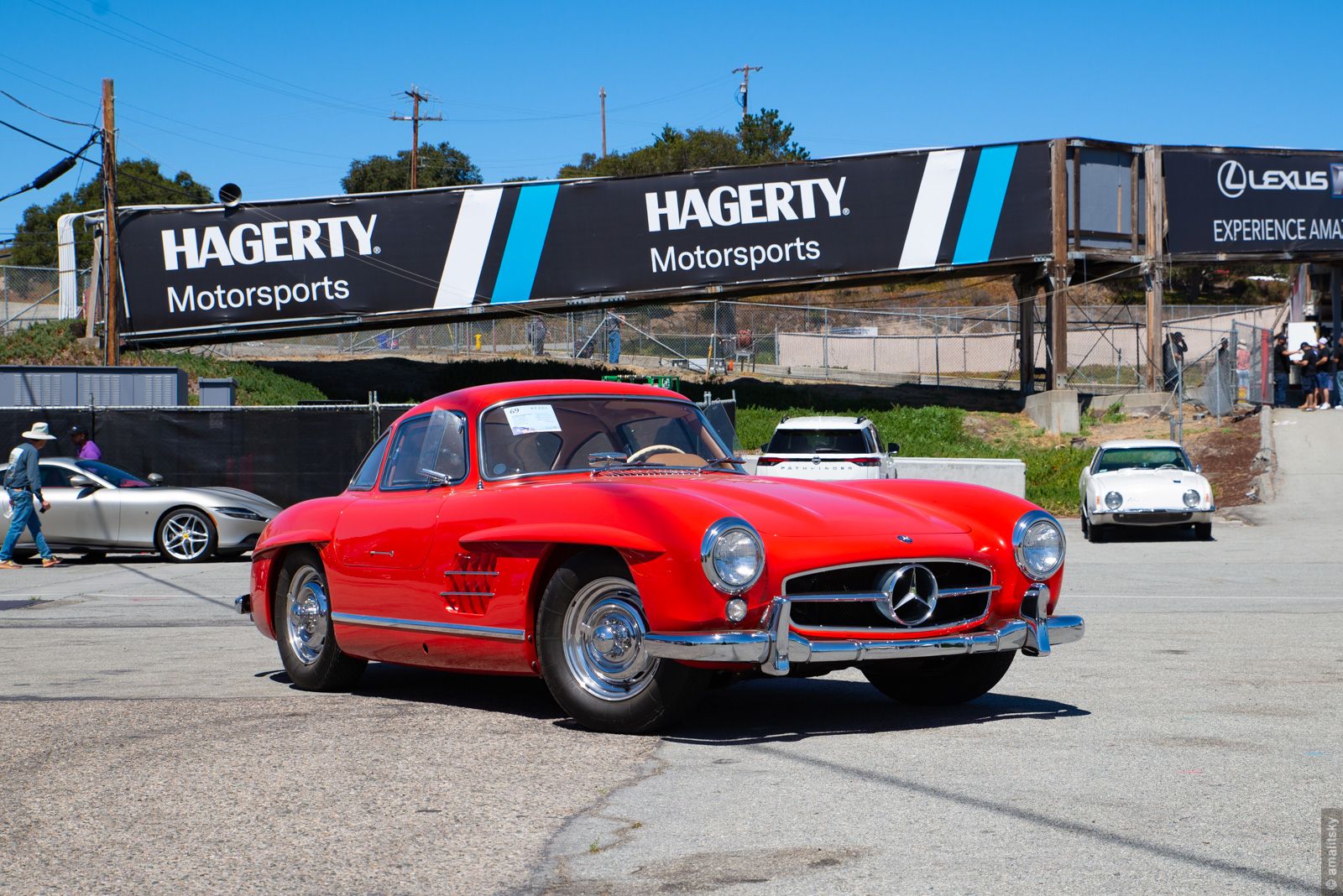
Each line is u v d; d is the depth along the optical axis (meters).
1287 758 4.61
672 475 5.94
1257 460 27.23
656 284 34.50
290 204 34.28
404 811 3.99
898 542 5.10
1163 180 35.06
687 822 3.80
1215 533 20.00
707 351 43.09
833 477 18.34
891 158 34.25
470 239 34.41
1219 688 6.27
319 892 3.24
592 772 4.48
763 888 3.19
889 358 46.97
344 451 20.77
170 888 3.29
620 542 4.89
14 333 35.78
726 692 6.36
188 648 8.43
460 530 5.57
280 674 7.23
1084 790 4.12
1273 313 49.25
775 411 34.56
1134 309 52.25
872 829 3.70
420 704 6.05
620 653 5.08
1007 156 34.16
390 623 5.98
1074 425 33.06
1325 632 8.74
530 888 3.23
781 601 4.79
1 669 7.46
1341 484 24.67
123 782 4.44
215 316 34.19
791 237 34.38
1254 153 35.53
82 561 16.69
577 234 34.44
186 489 16.50
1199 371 42.78
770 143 85.19
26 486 15.56
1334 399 35.19
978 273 35.22
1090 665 7.11
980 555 5.32
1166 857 3.39
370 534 6.11
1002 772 4.40
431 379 37.88
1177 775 4.33
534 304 34.50
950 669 5.79
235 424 20.72
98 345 34.41
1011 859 3.39
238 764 4.68
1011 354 45.28
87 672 7.30
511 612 5.35
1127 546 18.14
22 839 3.76
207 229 34.16
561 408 6.16
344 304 34.31
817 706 5.92
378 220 34.31
